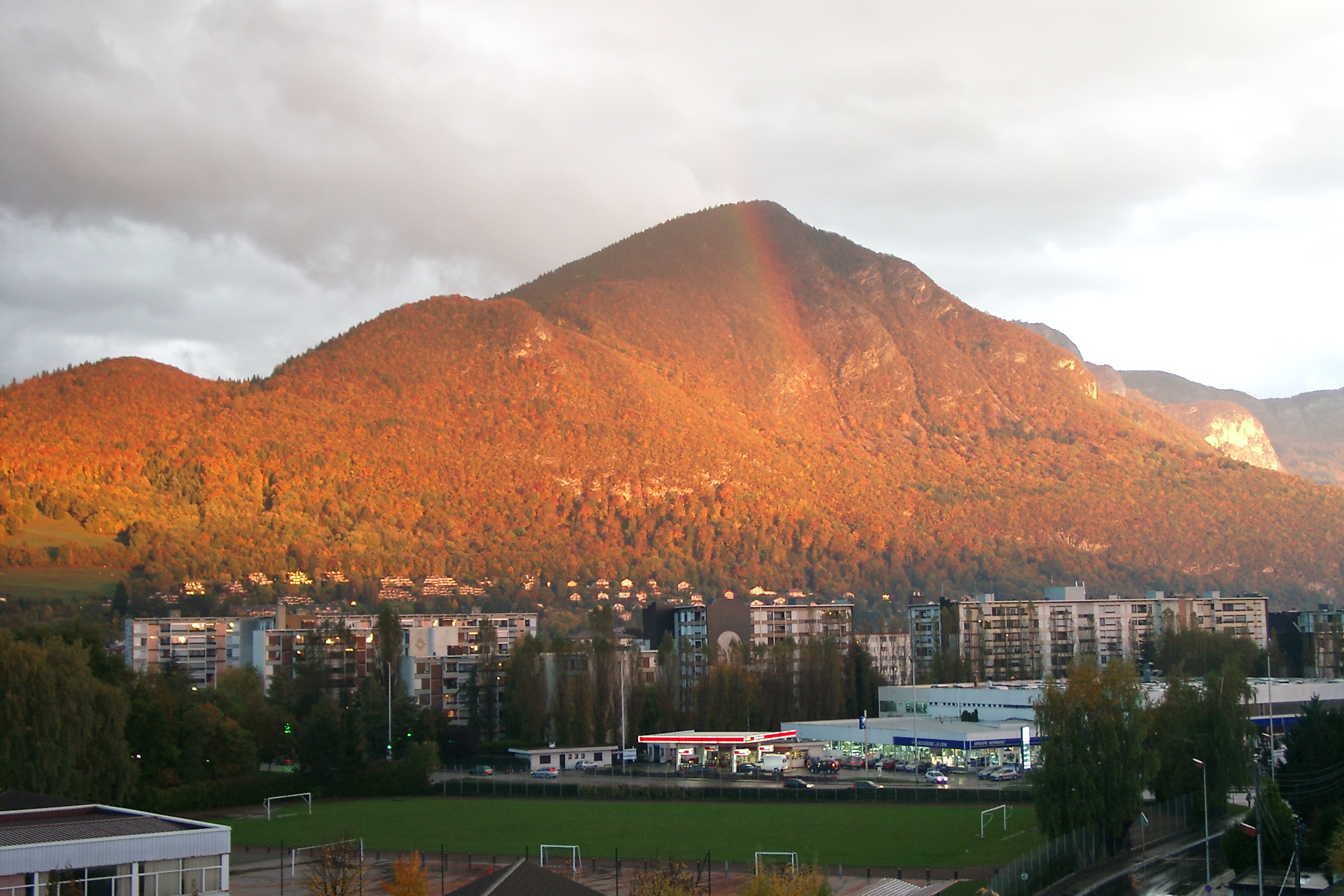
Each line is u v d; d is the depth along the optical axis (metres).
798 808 160.50
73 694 145.75
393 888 96.38
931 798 164.12
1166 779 139.00
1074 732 121.81
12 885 82.25
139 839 87.38
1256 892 104.69
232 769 184.50
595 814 160.62
